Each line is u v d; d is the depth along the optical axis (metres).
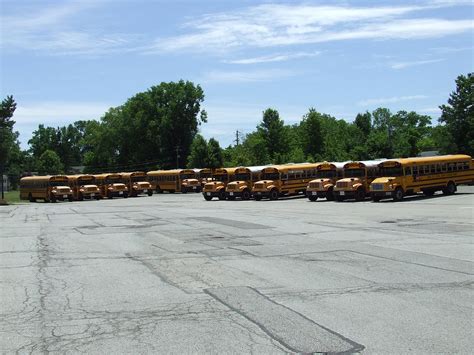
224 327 6.59
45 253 14.22
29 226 23.91
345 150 93.81
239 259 12.06
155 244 15.52
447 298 7.80
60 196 60.81
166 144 109.06
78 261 12.59
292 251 13.09
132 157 110.50
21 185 67.38
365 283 8.98
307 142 96.69
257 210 31.16
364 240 14.82
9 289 9.41
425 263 10.78
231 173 49.88
